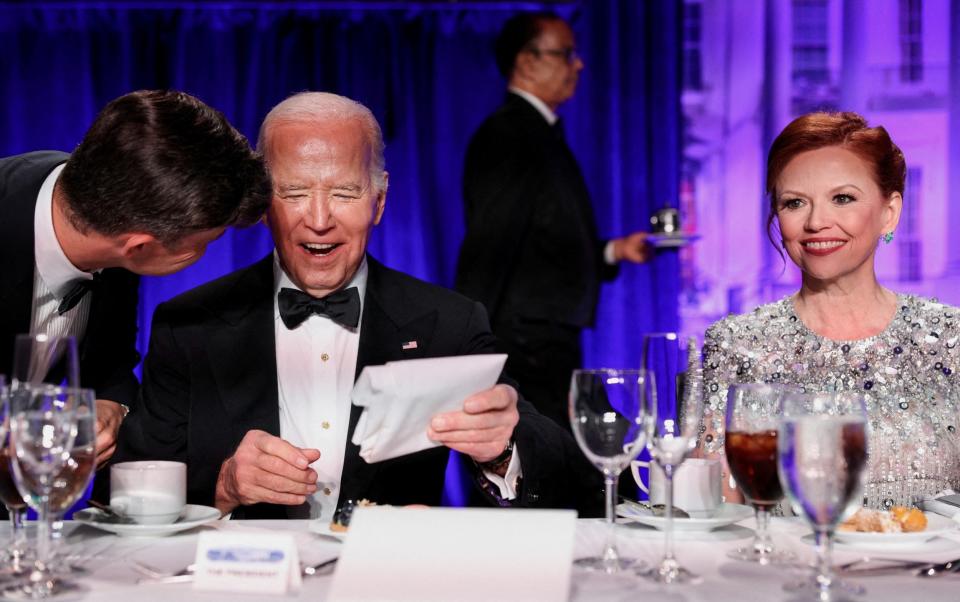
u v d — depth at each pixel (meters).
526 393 4.13
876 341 2.04
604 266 4.20
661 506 1.59
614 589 1.24
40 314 2.01
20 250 1.88
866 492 1.98
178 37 4.25
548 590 1.17
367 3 4.21
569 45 4.16
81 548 1.43
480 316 2.18
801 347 2.08
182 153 1.69
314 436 2.10
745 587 1.24
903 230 4.21
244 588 1.22
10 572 1.29
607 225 4.25
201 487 1.94
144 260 1.86
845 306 2.07
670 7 4.24
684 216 4.29
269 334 2.11
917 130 4.23
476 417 1.59
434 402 1.53
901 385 2.02
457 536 1.22
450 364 1.52
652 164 4.25
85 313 2.13
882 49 4.24
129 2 4.21
